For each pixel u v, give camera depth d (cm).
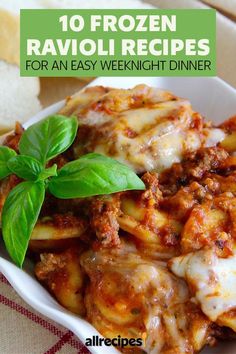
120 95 36
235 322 30
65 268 32
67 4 54
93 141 34
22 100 49
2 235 34
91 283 31
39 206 31
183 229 32
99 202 32
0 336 34
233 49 49
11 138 37
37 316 34
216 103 43
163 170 34
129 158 34
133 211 32
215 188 34
